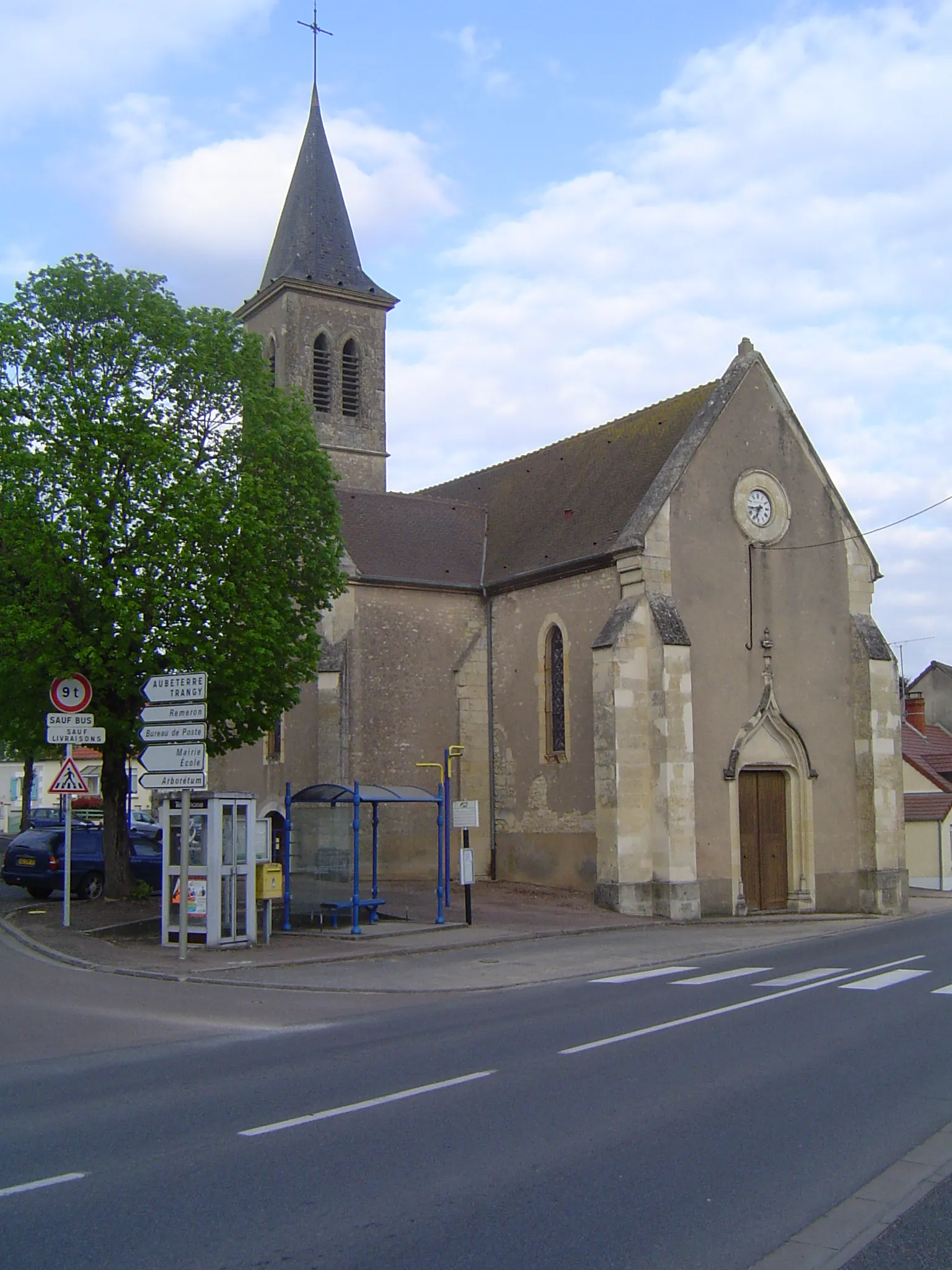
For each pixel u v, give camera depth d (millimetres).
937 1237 6074
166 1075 10156
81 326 21938
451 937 20672
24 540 20609
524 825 29594
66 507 20781
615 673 25359
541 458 34312
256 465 22750
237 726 23859
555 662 29297
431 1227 6211
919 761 43219
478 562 32312
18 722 23328
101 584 20484
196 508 21047
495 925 22562
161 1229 6258
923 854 41188
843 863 28625
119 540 21141
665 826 25016
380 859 29484
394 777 29844
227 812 19266
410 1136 7949
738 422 28266
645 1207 6492
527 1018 12812
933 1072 9750
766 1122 8219
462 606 31281
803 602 28766
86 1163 7523
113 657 20953
